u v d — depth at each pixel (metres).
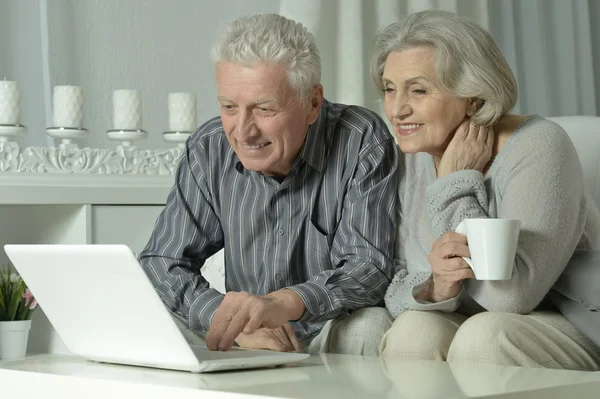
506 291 1.70
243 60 1.84
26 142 2.95
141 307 1.36
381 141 2.03
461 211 1.81
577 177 1.80
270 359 1.42
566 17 3.76
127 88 3.15
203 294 1.91
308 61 1.90
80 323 1.51
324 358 1.58
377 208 1.97
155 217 2.61
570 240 1.76
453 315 1.83
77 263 1.41
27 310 2.37
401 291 1.85
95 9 3.08
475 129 1.85
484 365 1.43
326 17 2.97
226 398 1.12
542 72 3.77
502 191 1.82
